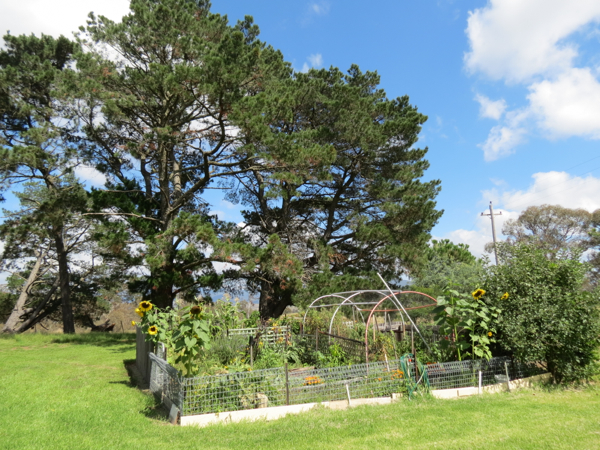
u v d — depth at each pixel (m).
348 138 18.53
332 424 5.83
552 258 8.84
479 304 8.48
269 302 21.19
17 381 9.01
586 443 4.79
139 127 17.88
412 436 5.23
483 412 6.29
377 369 7.73
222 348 9.38
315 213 22.97
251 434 5.51
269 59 20.70
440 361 8.70
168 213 18.22
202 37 16.91
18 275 33.28
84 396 7.64
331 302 15.89
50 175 23.78
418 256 18.34
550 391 7.80
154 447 4.92
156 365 8.13
